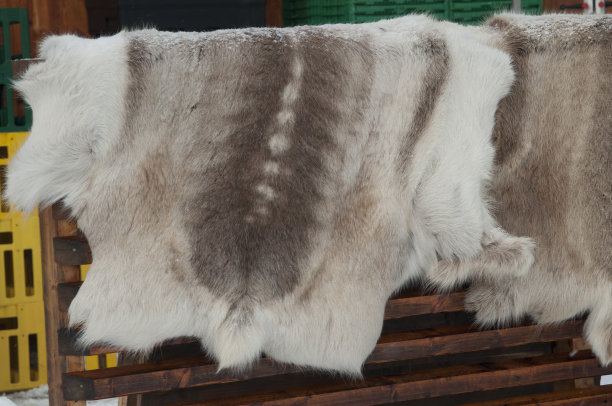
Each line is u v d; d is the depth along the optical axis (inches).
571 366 129.6
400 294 121.4
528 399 131.5
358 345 109.2
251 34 107.7
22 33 189.5
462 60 112.9
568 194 121.0
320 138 107.1
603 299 122.7
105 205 101.5
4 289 197.8
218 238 103.7
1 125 196.5
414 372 127.6
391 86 110.3
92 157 102.1
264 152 105.3
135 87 101.6
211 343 104.7
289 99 106.2
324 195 107.3
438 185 110.8
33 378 208.1
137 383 107.9
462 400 133.5
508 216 119.6
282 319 105.5
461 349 122.6
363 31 111.8
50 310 113.4
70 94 100.2
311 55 107.5
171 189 103.4
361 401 118.9
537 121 120.1
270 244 105.1
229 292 103.7
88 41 103.8
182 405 115.6
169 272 102.8
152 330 102.8
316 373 125.2
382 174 109.7
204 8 174.7
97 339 102.3
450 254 113.0
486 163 113.1
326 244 107.7
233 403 115.5
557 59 120.5
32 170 100.3
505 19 123.7
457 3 183.5
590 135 121.3
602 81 121.3
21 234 197.8
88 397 106.8
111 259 102.0
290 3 203.8
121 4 173.0
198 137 104.0
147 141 102.7
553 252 120.6
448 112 112.0
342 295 108.0
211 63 104.7
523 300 120.2
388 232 109.6
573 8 214.4
